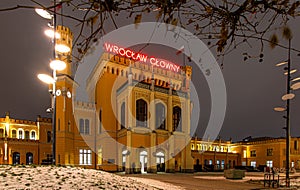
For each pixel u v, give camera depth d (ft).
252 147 210.79
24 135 143.84
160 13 6.55
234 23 6.79
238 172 94.84
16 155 133.08
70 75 136.67
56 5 6.01
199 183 75.92
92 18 6.24
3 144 129.39
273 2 6.33
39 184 33.58
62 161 125.08
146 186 44.75
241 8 6.55
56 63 46.21
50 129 149.48
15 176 36.14
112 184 38.65
